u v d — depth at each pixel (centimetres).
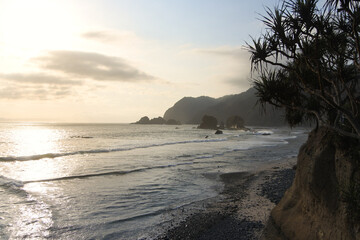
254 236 707
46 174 1761
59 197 1179
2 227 808
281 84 437
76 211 989
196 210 1010
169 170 1931
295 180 682
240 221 847
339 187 462
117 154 2958
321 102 509
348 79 468
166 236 768
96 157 2686
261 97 449
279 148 3756
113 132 9831
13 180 1502
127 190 1330
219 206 1051
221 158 2634
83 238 752
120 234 784
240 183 1498
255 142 5144
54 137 6619
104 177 1666
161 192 1295
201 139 6075
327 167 517
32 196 1180
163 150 3441
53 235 766
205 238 736
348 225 430
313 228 524
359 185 423
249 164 2231
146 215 955
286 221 639
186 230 807
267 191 1255
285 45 401
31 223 852
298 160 665
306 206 572
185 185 1453
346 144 491
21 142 4916
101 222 880
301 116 533
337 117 448
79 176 1675
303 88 448
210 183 1506
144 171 1886
